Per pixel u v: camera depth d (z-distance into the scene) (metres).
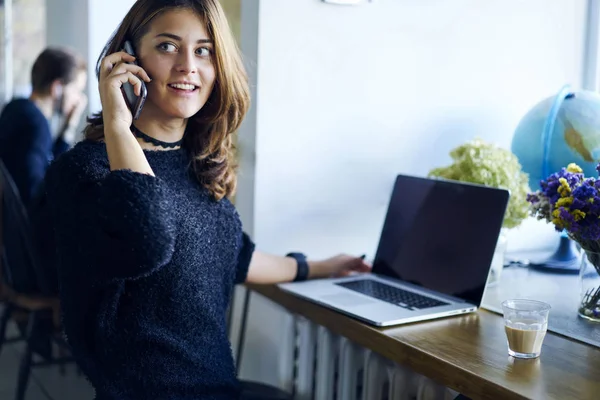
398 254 1.76
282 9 1.83
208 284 1.39
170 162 1.40
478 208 1.59
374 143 2.01
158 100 1.33
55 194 1.26
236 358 1.96
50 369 2.93
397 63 2.00
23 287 2.59
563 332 1.37
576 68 2.27
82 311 1.26
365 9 1.93
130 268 1.16
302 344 1.73
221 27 1.37
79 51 3.73
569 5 2.22
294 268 1.72
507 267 1.94
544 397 1.06
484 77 2.12
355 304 1.53
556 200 1.39
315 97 1.90
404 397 1.45
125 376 1.29
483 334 1.38
